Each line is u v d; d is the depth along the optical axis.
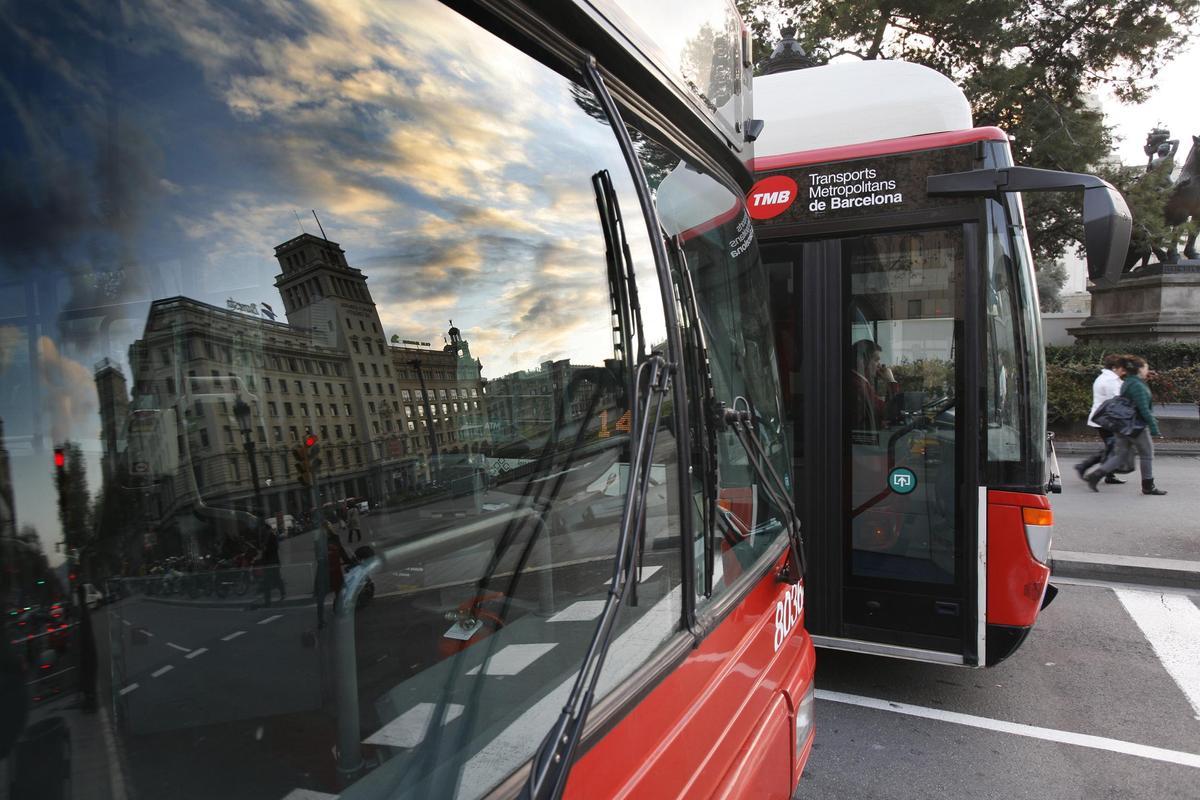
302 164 1.03
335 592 1.06
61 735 0.80
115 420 0.85
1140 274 16.12
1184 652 5.07
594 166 1.50
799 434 4.59
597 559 1.46
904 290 4.32
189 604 0.91
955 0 14.05
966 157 4.17
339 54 1.07
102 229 0.85
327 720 1.04
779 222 4.59
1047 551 4.02
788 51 5.29
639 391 1.42
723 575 1.93
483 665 1.24
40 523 0.79
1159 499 9.37
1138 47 14.57
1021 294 4.03
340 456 1.07
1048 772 3.70
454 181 1.22
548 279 1.39
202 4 0.93
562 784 1.08
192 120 0.92
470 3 1.23
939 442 4.25
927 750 3.93
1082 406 14.27
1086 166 15.04
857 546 4.45
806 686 2.37
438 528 1.20
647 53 1.71
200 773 0.91
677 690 1.58
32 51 0.81
